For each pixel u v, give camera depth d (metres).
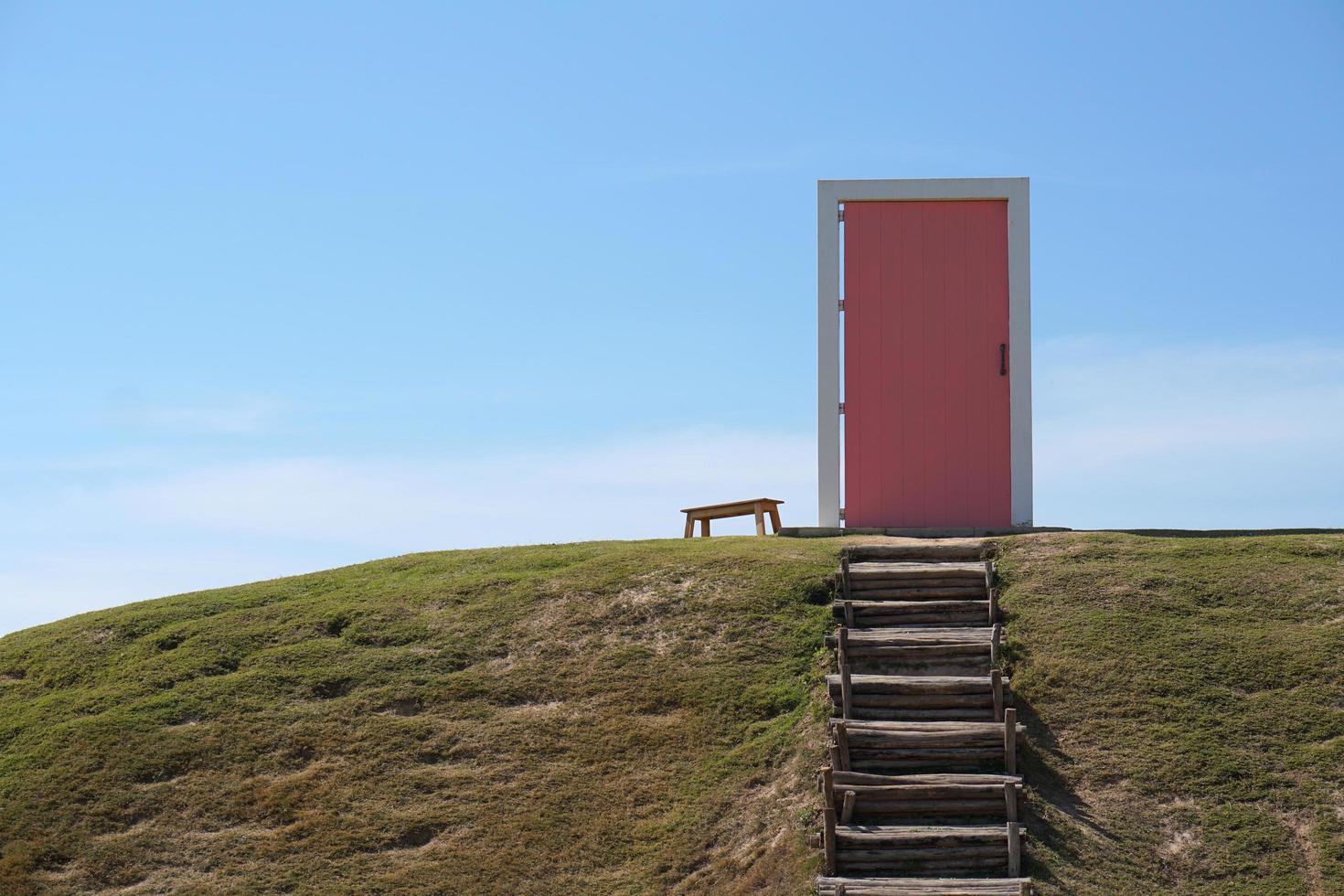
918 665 13.29
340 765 13.07
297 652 15.21
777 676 13.73
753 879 10.91
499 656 14.73
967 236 18.70
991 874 10.47
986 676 12.98
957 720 12.36
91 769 13.21
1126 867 10.55
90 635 16.58
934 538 17.27
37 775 13.19
